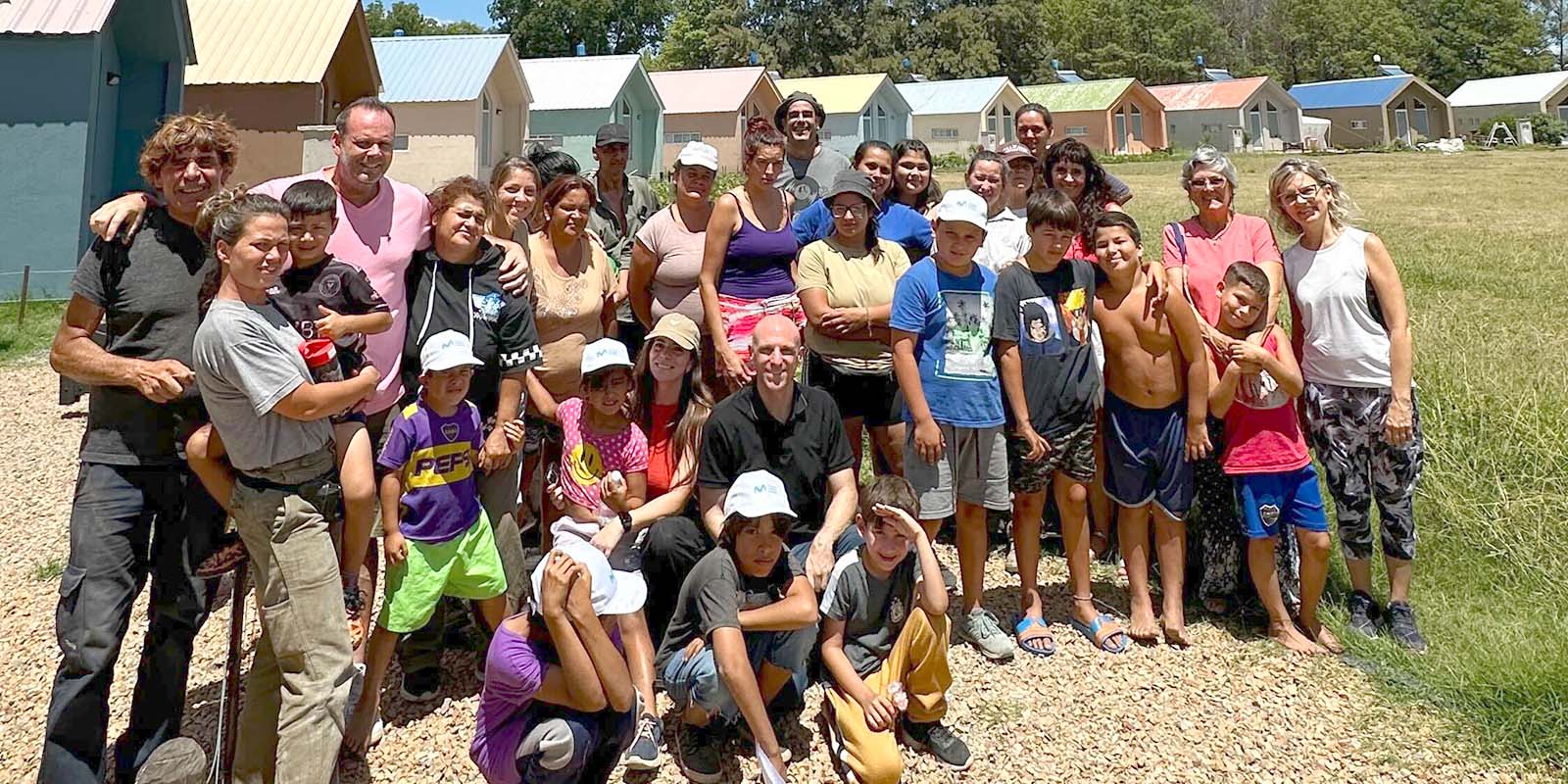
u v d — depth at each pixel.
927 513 4.45
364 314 3.49
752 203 4.95
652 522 4.06
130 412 3.22
